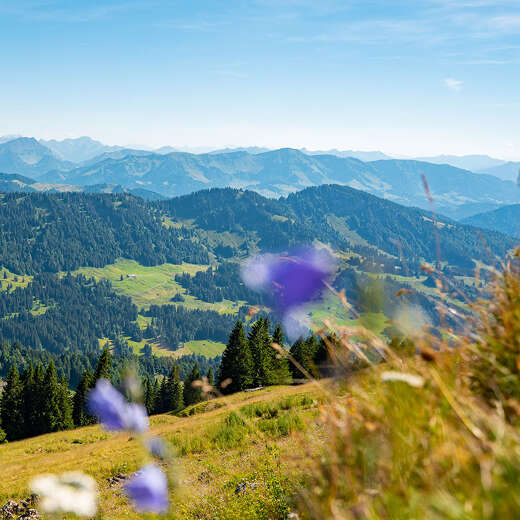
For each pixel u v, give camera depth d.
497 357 1.35
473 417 1.13
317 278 1.44
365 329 1.32
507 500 0.89
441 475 1.04
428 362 1.29
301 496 1.65
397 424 1.25
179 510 2.09
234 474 6.46
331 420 1.39
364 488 1.24
